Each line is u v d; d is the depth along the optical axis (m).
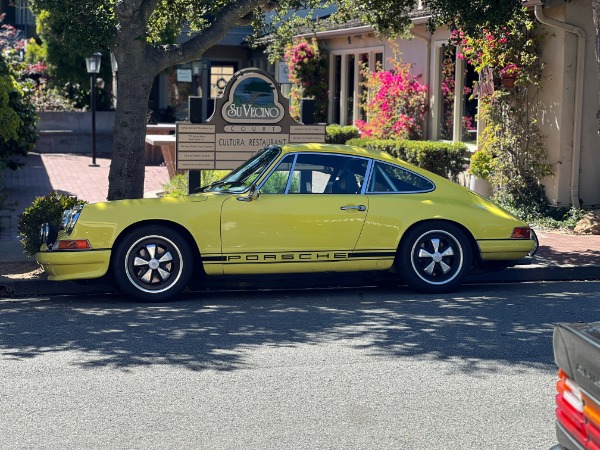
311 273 9.85
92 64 24.25
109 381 6.66
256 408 6.05
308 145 10.02
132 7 10.99
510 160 15.70
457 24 12.43
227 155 13.05
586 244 12.86
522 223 10.09
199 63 26.17
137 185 11.66
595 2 11.76
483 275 11.01
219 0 13.17
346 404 6.14
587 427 3.62
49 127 29.05
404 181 10.02
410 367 7.02
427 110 19.25
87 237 9.35
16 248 12.28
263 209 9.59
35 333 8.20
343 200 9.75
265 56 30.23
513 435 5.57
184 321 8.66
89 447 5.36
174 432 5.61
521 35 15.02
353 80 23.39
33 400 6.22
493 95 15.59
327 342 7.80
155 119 29.81
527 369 6.96
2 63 18.06
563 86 14.76
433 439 5.50
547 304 9.47
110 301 9.73
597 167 15.10
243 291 10.37
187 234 9.61
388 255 9.85
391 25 13.88
